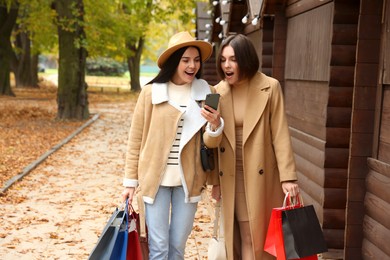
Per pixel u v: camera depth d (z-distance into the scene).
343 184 6.02
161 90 4.06
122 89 46.97
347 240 5.03
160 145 4.05
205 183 4.16
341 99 5.96
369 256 4.82
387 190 4.45
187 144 4.06
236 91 4.21
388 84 4.60
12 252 6.00
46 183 9.89
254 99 4.09
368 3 4.79
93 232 6.85
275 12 8.49
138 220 4.07
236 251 4.41
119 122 21.62
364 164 4.94
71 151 13.88
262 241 4.11
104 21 29.06
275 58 8.59
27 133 16.64
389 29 4.59
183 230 4.15
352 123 4.90
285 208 3.85
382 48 4.74
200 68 4.21
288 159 4.01
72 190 9.37
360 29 4.82
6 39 31.48
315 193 6.33
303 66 7.26
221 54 4.08
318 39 6.54
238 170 4.16
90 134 17.58
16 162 11.56
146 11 23.06
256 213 4.06
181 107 4.07
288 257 3.77
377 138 4.80
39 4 22.64
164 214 4.11
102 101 33.78
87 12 25.03
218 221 4.29
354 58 5.91
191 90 4.12
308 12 7.10
